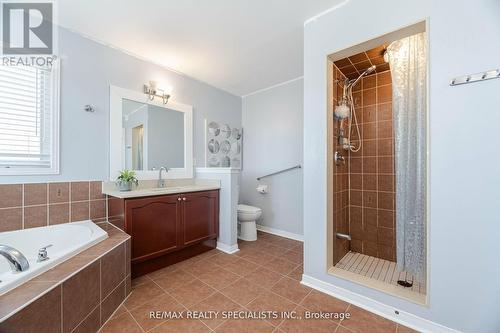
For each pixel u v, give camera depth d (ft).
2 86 5.41
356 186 8.13
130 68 7.72
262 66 8.86
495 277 3.63
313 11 5.67
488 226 3.69
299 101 10.02
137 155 7.88
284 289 5.80
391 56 5.72
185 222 7.56
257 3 5.38
